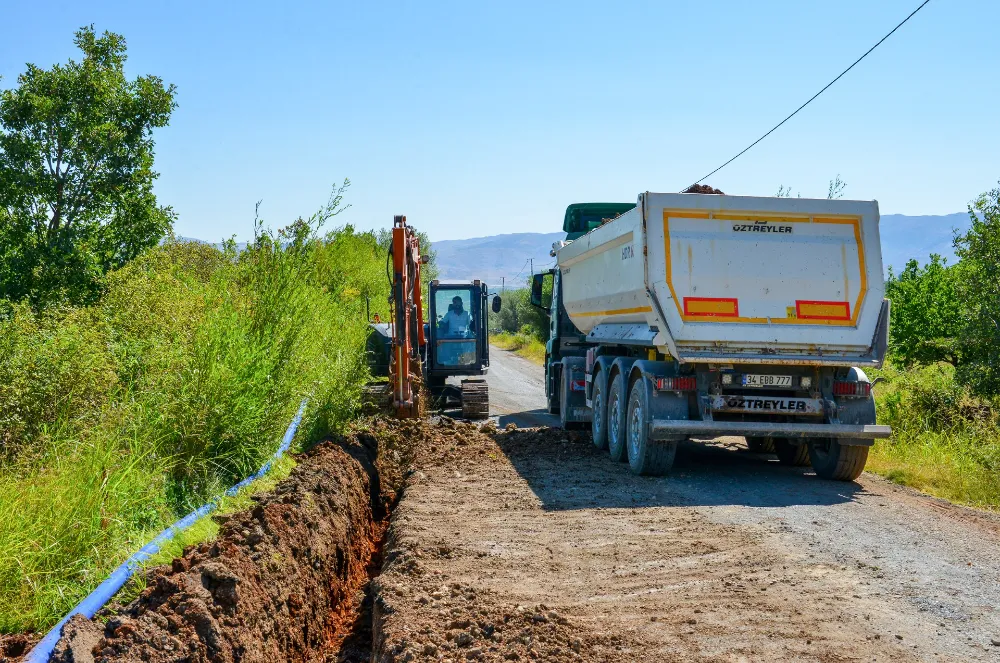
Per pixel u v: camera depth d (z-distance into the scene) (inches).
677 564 233.5
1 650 135.6
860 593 207.0
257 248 340.2
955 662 165.0
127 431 227.0
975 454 397.4
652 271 348.2
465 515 295.3
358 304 683.4
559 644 171.6
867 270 356.8
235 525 213.9
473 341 651.5
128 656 136.9
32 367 220.7
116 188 617.0
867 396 358.0
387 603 198.5
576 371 508.1
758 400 351.6
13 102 588.4
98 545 173.5
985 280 509.4
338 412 385.4
